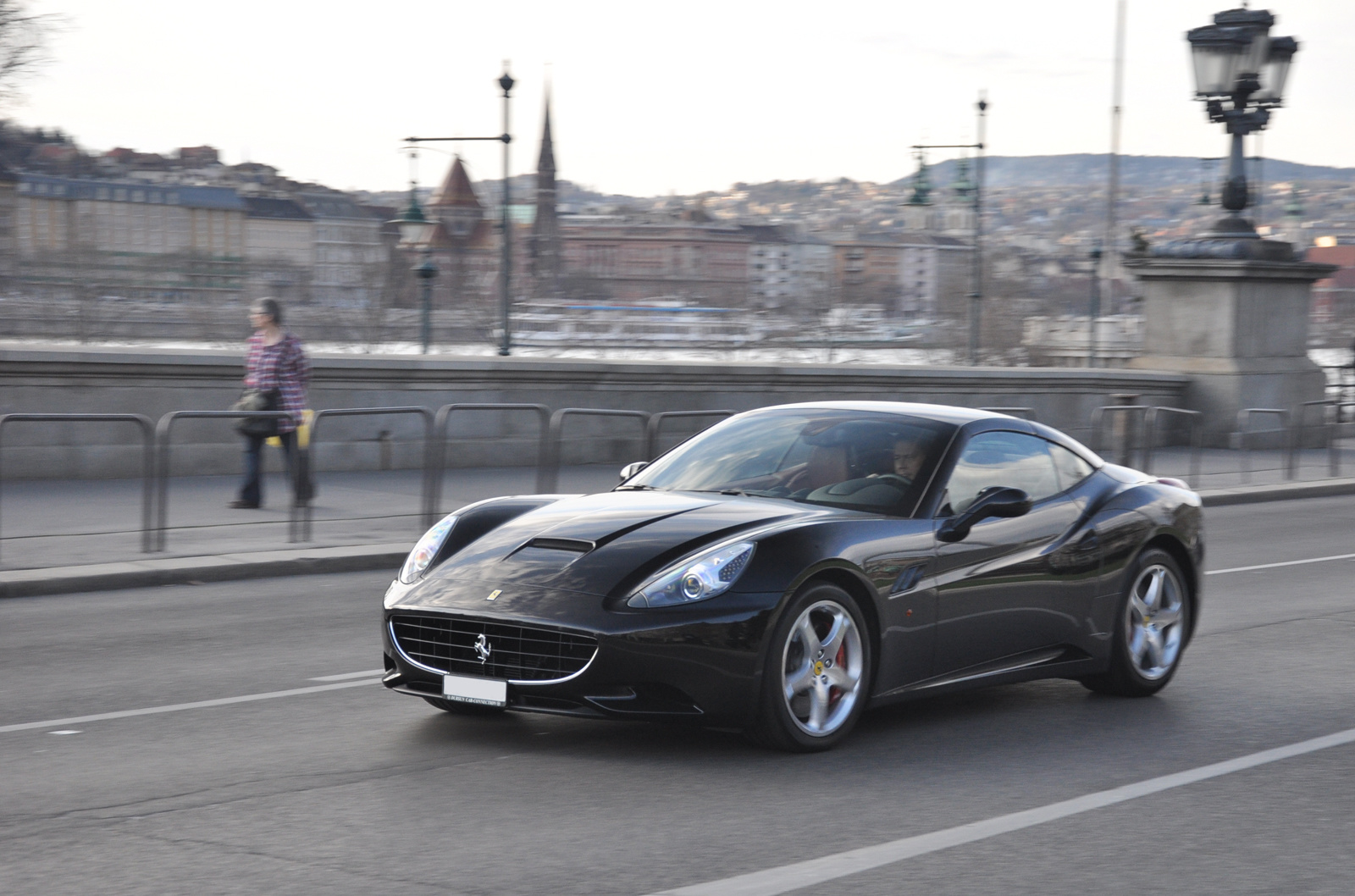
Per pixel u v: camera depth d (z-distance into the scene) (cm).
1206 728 723
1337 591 1235
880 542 658
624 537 635
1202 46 2617
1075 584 748
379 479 1722
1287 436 2425
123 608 1034
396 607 636
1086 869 492
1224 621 1077
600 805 555
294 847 498
